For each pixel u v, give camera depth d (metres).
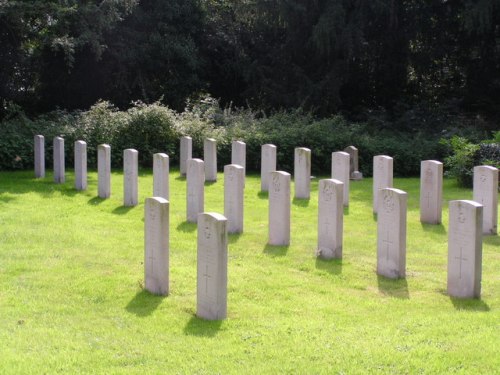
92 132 23.48
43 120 25.08
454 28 32.16
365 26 31.23
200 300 8.25
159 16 32.28
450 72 34.44
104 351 7.01
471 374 6.40
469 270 9.20
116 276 9.90
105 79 31.22
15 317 8.05
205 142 20.17
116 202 16.17
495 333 7.50
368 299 9.19
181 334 7.61
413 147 25.16
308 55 32.59
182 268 10.38
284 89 32.03
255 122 25.84
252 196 17.78
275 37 34.25
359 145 24.33
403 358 6.77
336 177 16.73
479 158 20.53
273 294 9.28
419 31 32.06
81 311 8.38
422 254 11.91
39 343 7.20
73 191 17.80
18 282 9.50
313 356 6.88
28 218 14.00
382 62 33.59
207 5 34.66
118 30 30.66
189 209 14.13
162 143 24.09
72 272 10.06
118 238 12.43
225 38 33.78
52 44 25.53
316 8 30.62
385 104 34.66
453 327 7.74
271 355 6.91
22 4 24.20
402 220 10.15
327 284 9.91
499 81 33.22
